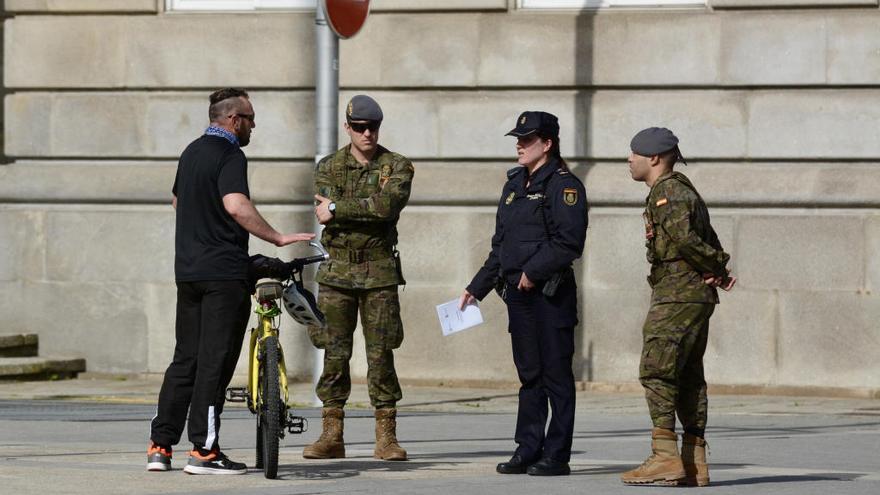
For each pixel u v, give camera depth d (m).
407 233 35.03
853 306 33.16
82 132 36.88
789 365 33.47
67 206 36.84
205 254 20.05
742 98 33.88
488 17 34.94
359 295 22.36
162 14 36.62
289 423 19.94
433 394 33.47
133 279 36.38
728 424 28.03
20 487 18.59
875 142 33.38
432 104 35.16
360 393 33.38
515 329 20.88
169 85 36.41
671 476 19.28
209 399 20.11
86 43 36.84
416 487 18.94
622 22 34.31
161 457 20.48
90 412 29.48
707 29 33.94
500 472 20.73
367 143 22.03
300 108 35.84
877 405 31.58
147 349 36.31
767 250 33.56
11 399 32.09
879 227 33.09
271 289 19.95
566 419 20.62
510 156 34.84
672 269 19.23
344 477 20.06
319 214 21.84
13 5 37.16
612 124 34.34
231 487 18.78
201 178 20.11
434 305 34.91
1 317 37.09
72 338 36.69
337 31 29.55
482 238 34.72
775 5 33.69
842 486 19.50
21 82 37.12
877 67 33.31
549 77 34.62
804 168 33.56
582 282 34.38
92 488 18.55
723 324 33.75
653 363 19.23
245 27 36.06
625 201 34.12
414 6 35.12
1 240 37.12
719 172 33.84
